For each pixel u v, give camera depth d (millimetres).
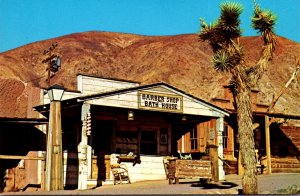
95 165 23734
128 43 87688
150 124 25984
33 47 75375
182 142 27281
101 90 25156
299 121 46562
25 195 16812
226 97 30281
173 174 21391
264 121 30328
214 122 26719
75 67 70250
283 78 62188
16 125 24875
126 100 22469
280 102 55688
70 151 23312
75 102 21469
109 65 74750
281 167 31000
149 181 24562
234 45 17219
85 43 81125
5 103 28297
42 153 24016
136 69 71875
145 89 23062
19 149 24719
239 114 17031
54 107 20641
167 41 77438
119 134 24859
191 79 64312
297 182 21031
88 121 21125
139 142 25422
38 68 68812
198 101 24625
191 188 19250
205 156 25828
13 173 24672
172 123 27062
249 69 17578
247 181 16719
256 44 73000
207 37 17875
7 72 58531
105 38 86688
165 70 66812
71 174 23109
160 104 23406
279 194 16391
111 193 17391
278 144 31594
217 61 17234
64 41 79688
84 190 19562
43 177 22828
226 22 17234
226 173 28172
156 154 26000
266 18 17766
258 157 29828
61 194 16984
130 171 24812
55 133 20500
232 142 29031
